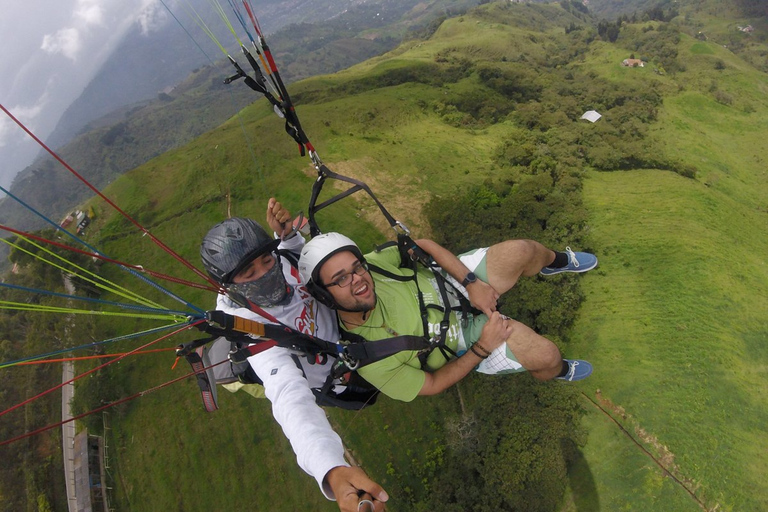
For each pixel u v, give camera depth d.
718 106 69.81
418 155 46.91
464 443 23.80
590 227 36.75
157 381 29.95
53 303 32.25
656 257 34.06
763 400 26.08
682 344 28.69
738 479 23.20
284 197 42.50
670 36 92.50
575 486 23.38
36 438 29.62
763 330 29.53
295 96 71.81
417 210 39.97
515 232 36.03
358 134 50.41
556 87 68.88
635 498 23.17
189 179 46.03
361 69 100.12
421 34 145.62
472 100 62.16
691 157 56.38
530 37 106.44
